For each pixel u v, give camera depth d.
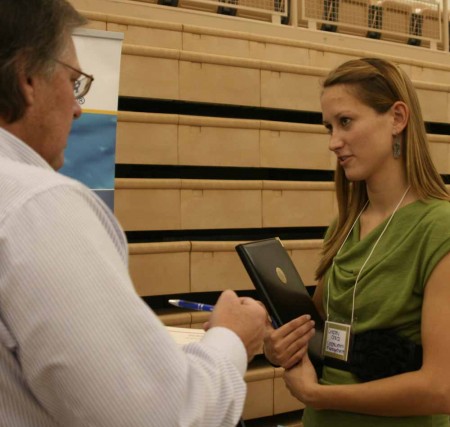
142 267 2.15
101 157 1.79
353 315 0.99
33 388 0.53
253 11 2.62
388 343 0.94
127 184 2.13
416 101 1.00
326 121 1.03
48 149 0.64
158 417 0.51
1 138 0.59
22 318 0.50
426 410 0.88
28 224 0.52
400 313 0.94
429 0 3.15
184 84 2.26
